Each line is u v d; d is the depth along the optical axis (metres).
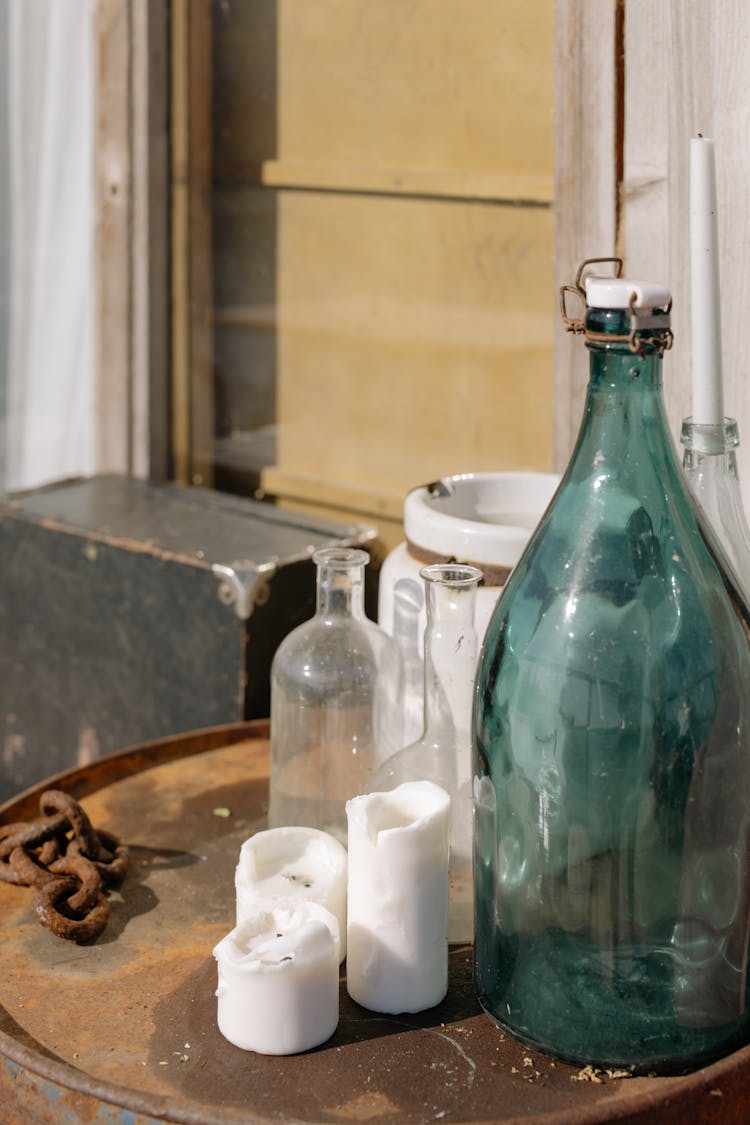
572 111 1.25
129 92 1.74
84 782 1.22
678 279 1.19
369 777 1.01
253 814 1.17
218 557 1.48
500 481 1.14
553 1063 0.83
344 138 1.63
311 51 1.63
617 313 0.76
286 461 1.78
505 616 0.84
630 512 0.79
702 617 0.80
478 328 1.55
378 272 1.64
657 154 1.19
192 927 0.99
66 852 1.07
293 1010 0.83
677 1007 0.81
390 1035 0.86
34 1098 0.81
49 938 0.98
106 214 1.79
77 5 1.80
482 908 0.87
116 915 1.01
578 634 0.79
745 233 1.12
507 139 1.47
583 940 0.81
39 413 2.00
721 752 0.79
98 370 1.86
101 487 1.78
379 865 0.86
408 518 1.07
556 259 1.30
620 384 0.79
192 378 1.83
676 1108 0.77
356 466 1.72
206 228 1.78
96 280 1.83
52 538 1.63
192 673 1.50
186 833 1.13
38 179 1.91
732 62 1.11
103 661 1.61
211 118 1.74
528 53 1.42
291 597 1.48
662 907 0.80
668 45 1.16
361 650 1.04
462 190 1.52
